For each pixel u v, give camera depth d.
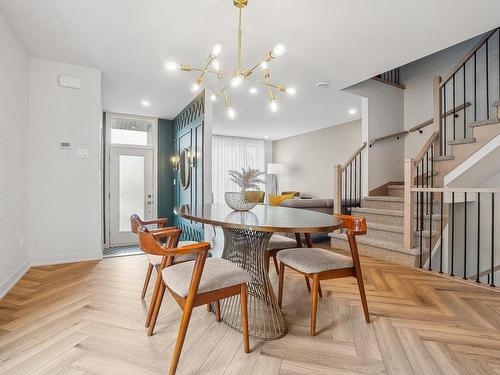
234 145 8.20
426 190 2.96
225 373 1.39
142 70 3.51
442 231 3.23
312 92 4.29
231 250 2.12
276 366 1.44
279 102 4.81
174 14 2.37
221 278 1.49
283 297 2.34
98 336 1.72
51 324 1.86
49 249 3.28
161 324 1.88
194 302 1.39
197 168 4.42
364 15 2.35
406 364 1.45
